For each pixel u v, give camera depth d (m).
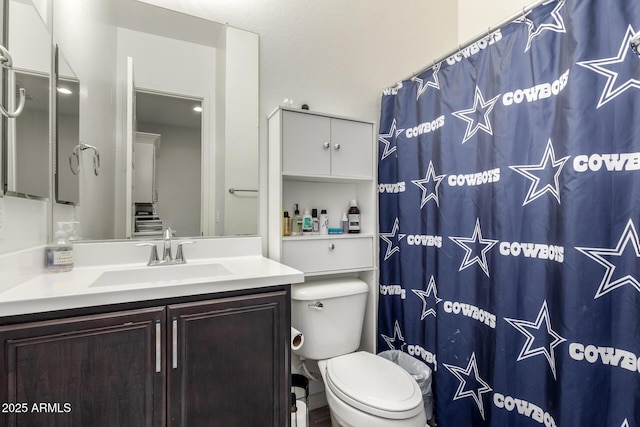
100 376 0.85
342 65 1.86
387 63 2.01
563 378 1.05
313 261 1.60
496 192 1.29
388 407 1.15
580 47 1.03
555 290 1.10
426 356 1.62
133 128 1.40
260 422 1.06
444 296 1.52
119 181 1.38
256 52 1.61
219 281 1.01
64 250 1.17
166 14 1.45
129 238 1.38
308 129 1.58
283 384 1.11
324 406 1.79
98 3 1.34
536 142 1.17
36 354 0.79
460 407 1.45
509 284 1.25
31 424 0.78
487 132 1.35
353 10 1.90
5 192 0.88
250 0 1.61
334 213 1.88
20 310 0.77
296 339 1.23
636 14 0.94
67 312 0.83
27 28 1.00
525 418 1.19
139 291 0.90
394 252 1.83
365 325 1.83
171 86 1.46
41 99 1.11
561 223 1.07
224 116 1.55
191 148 1.50
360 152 1.73
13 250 0.95
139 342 0.90
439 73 1.58
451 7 2.27
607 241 0.98
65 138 1.26
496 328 1.28
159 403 0.92
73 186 1.29
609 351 0.98
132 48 1.40
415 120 1.71
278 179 1.52
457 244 1.48
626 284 0.95
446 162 1.52
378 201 1.88
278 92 1.68
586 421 1.00
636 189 0.94
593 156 1.00
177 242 1.44
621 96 0.96
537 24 1.17
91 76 1.33
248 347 1.05
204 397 0.98
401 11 2.07
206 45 1.52
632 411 0.93
